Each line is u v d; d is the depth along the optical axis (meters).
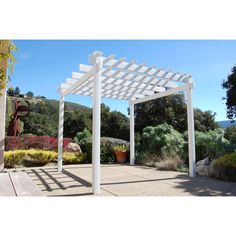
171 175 7.47
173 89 8.39
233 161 6.39
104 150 11.84
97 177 5.16
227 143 8.52
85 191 5.30
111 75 7.32
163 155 9.76
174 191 5.25
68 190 5.41
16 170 8.86
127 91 9.32
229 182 6.27
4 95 6.18
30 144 11.31
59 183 6.24
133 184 6.05
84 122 19.72
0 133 6.11
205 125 17.58
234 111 12.31
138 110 17.17
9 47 4.66
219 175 6.73
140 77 7.83
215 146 8.38
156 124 16.31
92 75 5.98
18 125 10.25
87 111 21.48
